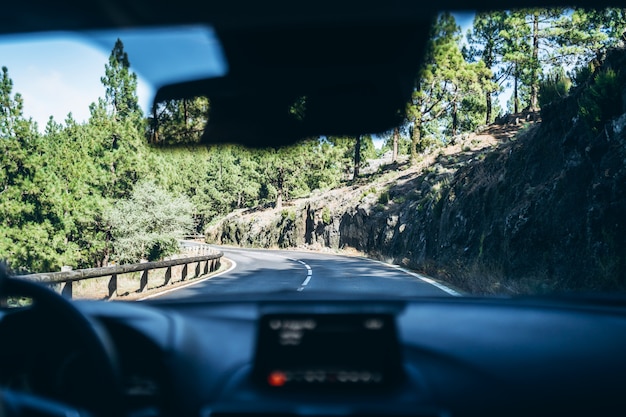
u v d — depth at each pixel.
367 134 3.32
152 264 15.80
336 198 63.69
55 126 47.19
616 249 11.43
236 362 1.63
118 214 30.27
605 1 2.16
